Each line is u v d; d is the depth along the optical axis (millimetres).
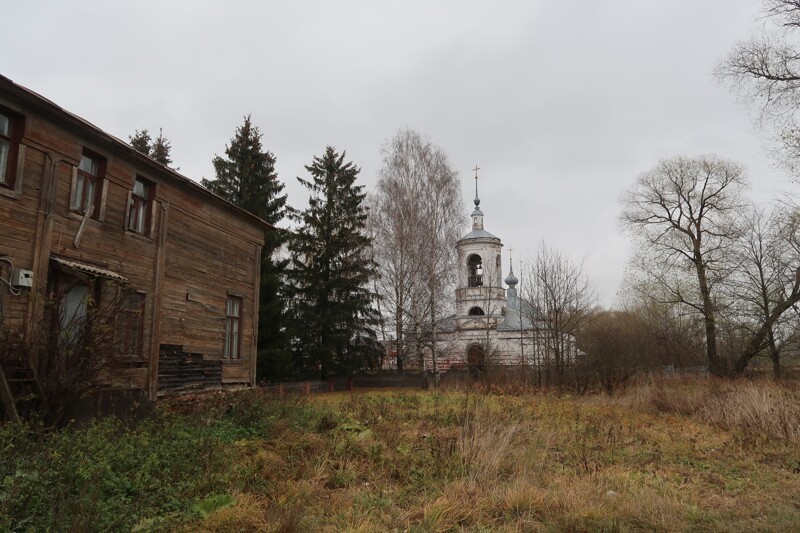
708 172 36656
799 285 31422
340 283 34781
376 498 7523
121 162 13031
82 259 11758
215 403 13734
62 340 9961
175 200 15062
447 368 41781
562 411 17438
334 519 6555
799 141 20672
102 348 10359
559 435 12773
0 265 9953
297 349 34188
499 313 45562
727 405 15438
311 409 14070
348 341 35125
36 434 7816
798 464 10211
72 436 7953
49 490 5926
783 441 12117
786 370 35031
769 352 34344
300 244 35156
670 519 6656
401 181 34875
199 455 8297
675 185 37406
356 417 14039
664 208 38219
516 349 43781
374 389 34938
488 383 27656
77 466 6594
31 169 10656
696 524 6598
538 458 9969
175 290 14906
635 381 25344
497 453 9375
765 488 8664
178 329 14953
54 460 6531
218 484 7445
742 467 10258
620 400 21312
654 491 7973
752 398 14797
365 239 35719
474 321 45188
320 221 35406
